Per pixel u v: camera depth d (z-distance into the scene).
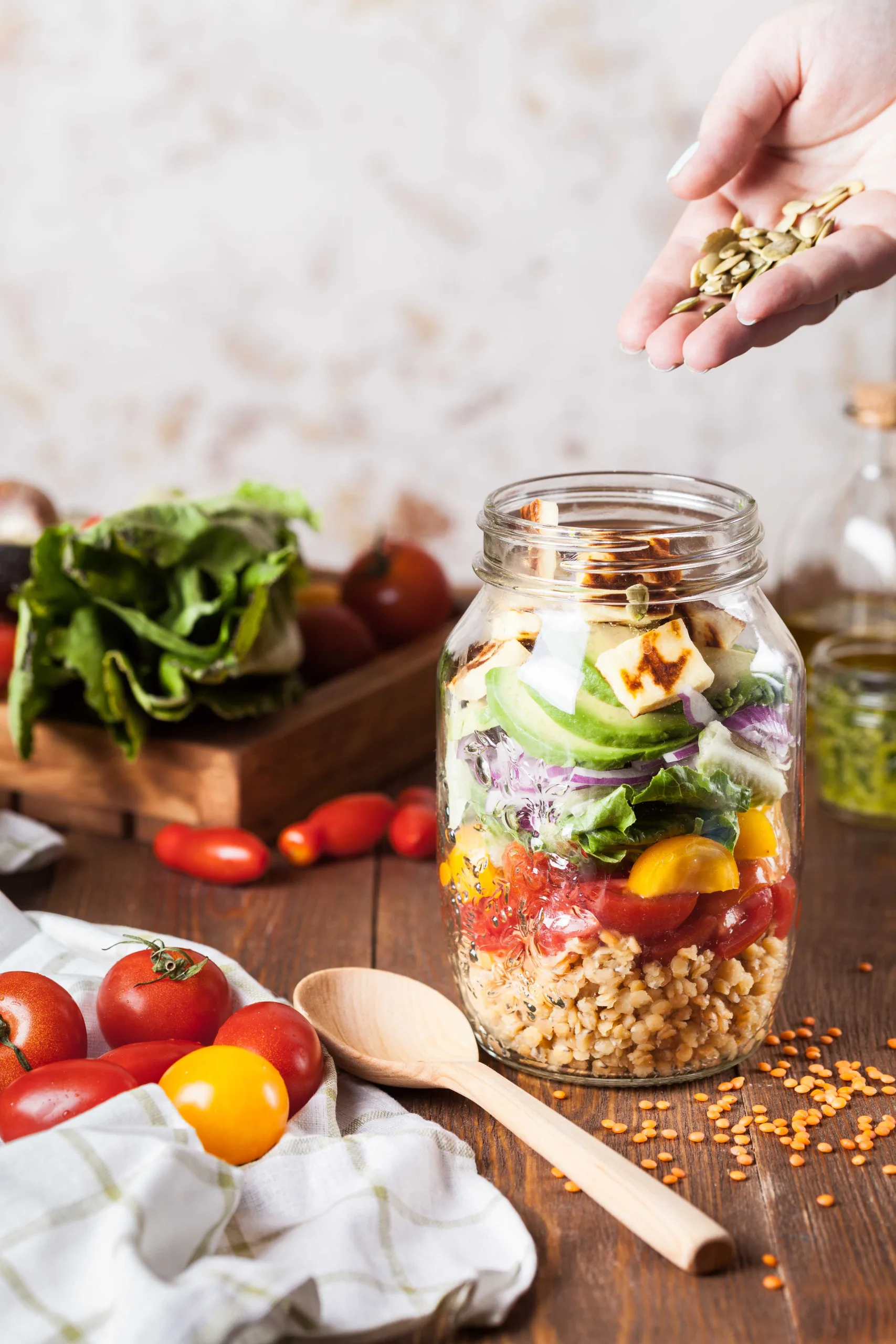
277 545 1.07
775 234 0.81
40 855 1.00
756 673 0.69
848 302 1.48
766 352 1.51
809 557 1.22
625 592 0.66
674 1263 0.58
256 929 0.92
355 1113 0.69
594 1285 0.58
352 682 1.15
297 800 1.06
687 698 0.65
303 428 1.68
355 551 1.70
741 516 0.69
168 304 1.68
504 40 1.48
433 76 1.52
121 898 0.96
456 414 1.63
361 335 1.63
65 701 1.09
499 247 1.56
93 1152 0.56
